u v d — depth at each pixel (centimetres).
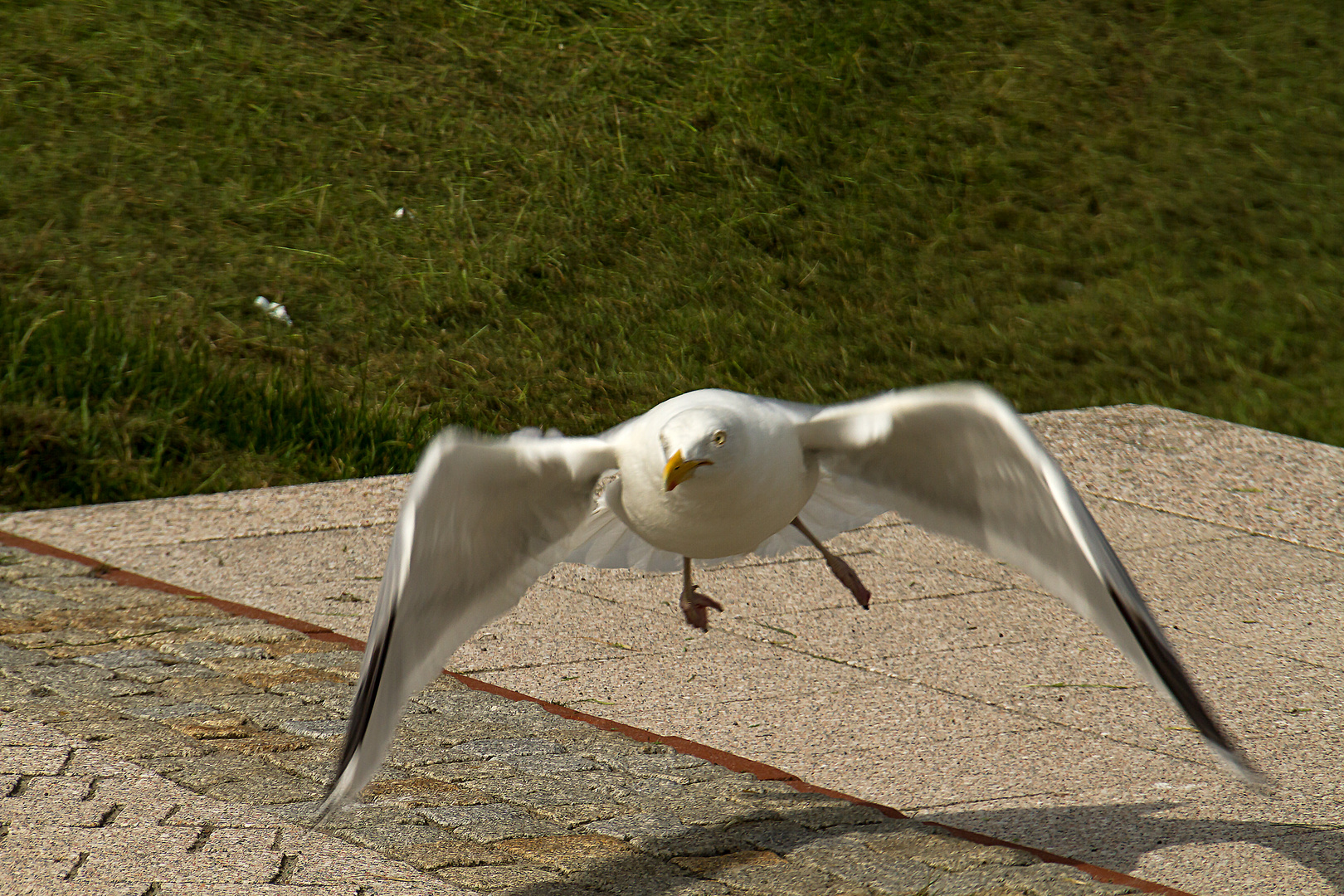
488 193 1616
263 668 747
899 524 1066
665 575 948
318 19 1831
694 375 1403
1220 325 1611
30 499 1062
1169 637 854
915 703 741
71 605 837
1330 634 863
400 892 511
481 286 1478
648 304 1509
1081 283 1672
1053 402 1434
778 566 968
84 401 1145
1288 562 1005
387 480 1137
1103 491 1158
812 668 789
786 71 1884
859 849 561
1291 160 1886
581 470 548
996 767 663
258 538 996
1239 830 596
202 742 647
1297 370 1537
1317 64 2059
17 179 1489
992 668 793
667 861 548
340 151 1628
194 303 1366
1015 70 1966
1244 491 1164
